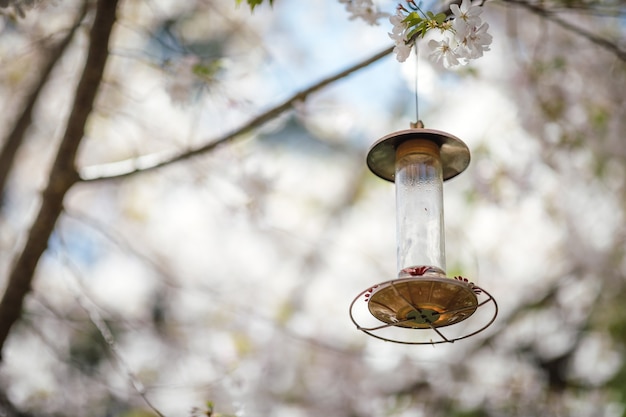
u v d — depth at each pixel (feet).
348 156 40.63
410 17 13.07
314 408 33.32
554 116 28.91
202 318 36.40
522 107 28.81
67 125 19.84
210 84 22.74
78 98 19.65
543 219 33.86
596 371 32.63
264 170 26.48
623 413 29.55
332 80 19.48
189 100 22.79
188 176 27.35
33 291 21.04
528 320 34.45
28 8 18.13
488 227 34.45
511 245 34.73
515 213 33.09
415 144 14.61
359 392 33.63
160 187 39.11
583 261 32.58
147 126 30.71
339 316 36.40
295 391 33.60
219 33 34.73
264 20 37.01
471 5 12.95
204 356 30.78
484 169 27.91
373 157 15.01
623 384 31.48
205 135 31.91
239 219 26.55
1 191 26.25
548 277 34.71
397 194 14.74
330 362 34.06
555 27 29.66
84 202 39.37
